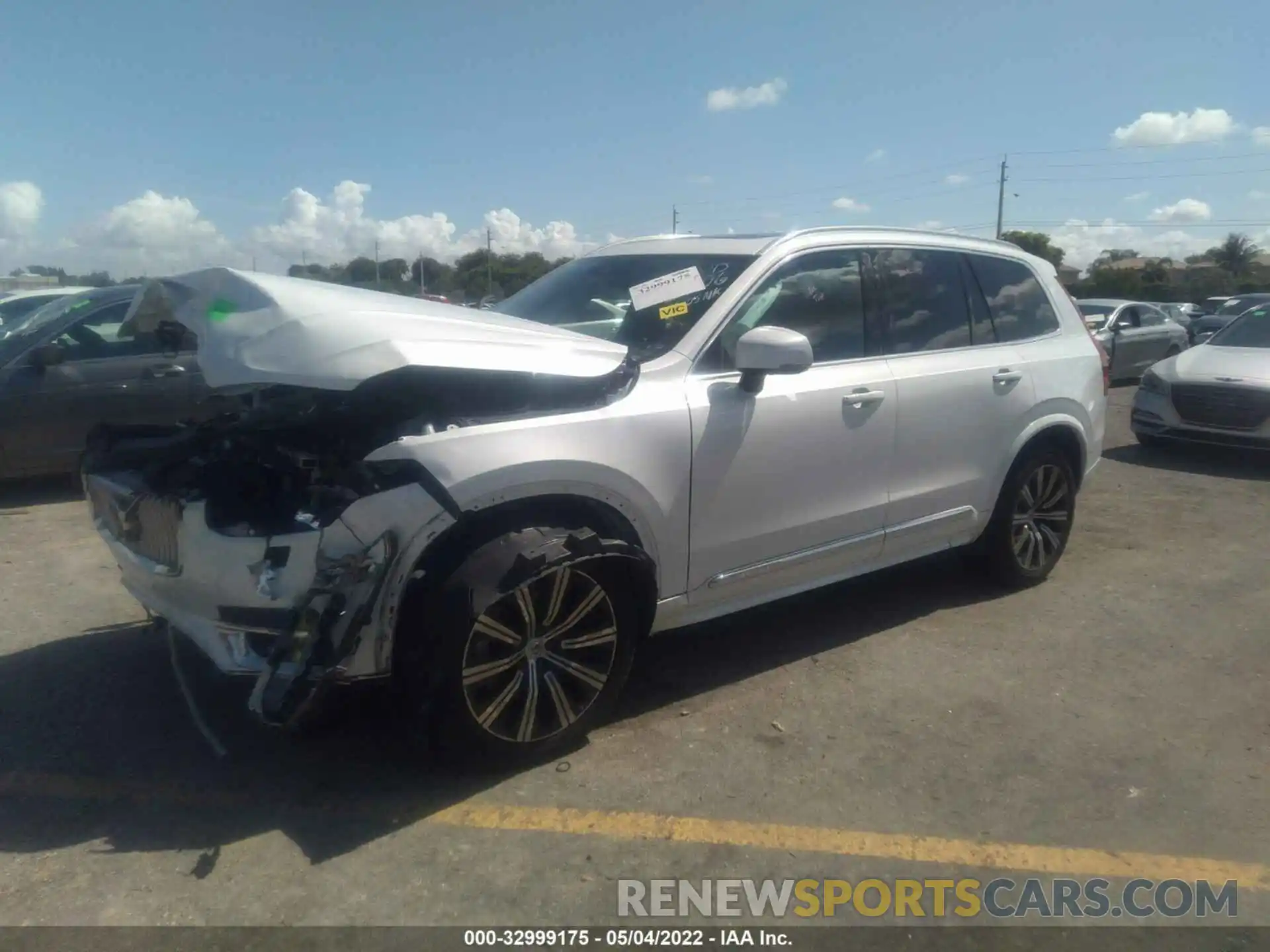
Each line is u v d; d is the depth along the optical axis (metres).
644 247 4.85
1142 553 6.39
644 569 3.61
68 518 7.20
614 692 3.75
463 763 3.44
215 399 4.79
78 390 7.62
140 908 2.81
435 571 3.28
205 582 3.31
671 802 3.38
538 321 4.55
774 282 4.27
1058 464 5.51
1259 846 3.18
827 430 4.25
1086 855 3.13
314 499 3.23
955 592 5.53
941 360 4.82
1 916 2.77
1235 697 4.26
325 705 3.35
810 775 3.57
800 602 5.35
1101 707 4.15
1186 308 38.12
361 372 3.15
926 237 5.01
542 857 3.07
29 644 4.70
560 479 3.43
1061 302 5.68
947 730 3.92
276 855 3.06
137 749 3.71
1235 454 10.02
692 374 3.91
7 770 3.55
